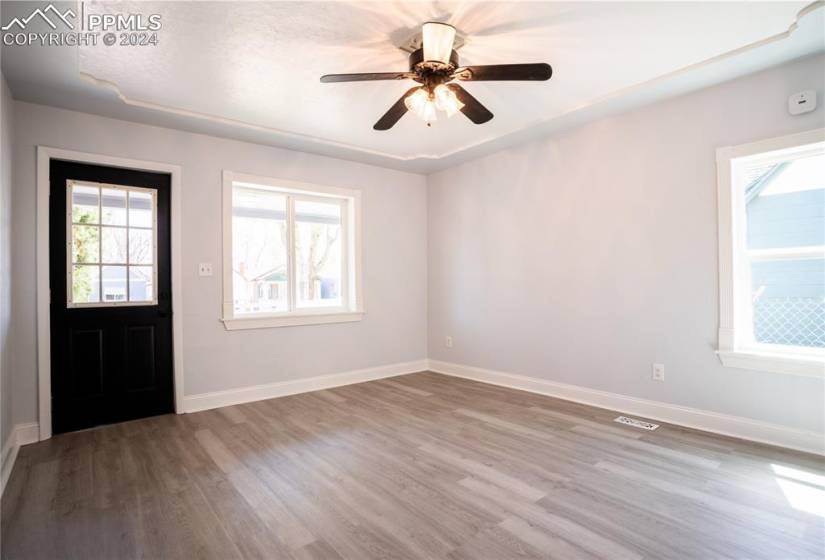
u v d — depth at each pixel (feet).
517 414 11.41
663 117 10.62
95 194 10.95
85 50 7.91
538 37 7.83
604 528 6.14
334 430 10.35
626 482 7.50
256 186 13.42
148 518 6.55
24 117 9.87
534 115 11.55
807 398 8.66
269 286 13.98
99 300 10.96
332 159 14.87
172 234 11.84
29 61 8.07
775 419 9.04
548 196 13.15
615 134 11.55
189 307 12.03
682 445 9.10
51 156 10.18
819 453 8.50
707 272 9.95
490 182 14.90
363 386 14.71
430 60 7.00
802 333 9.04
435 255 17.11
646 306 10.99
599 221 11.92
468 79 7.36
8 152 8.92
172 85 9.43
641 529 6.10
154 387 11.68
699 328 10.09
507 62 8.78
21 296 9.74
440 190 16.87
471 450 9.02
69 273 10.58
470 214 15.66
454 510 6.68
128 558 5.61
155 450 9.22
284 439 9.79
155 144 11.58
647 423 10.53
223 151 12.67
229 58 8.36
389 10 6.97
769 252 9.41
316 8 6.87
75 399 10.61
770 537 5.89
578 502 6.86
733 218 9.59
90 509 6.82
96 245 10.94
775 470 7.87
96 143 10.75
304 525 6.33
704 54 8.50
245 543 5.91
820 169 8.85
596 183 11.96
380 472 8.04
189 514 6.65
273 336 13.50
